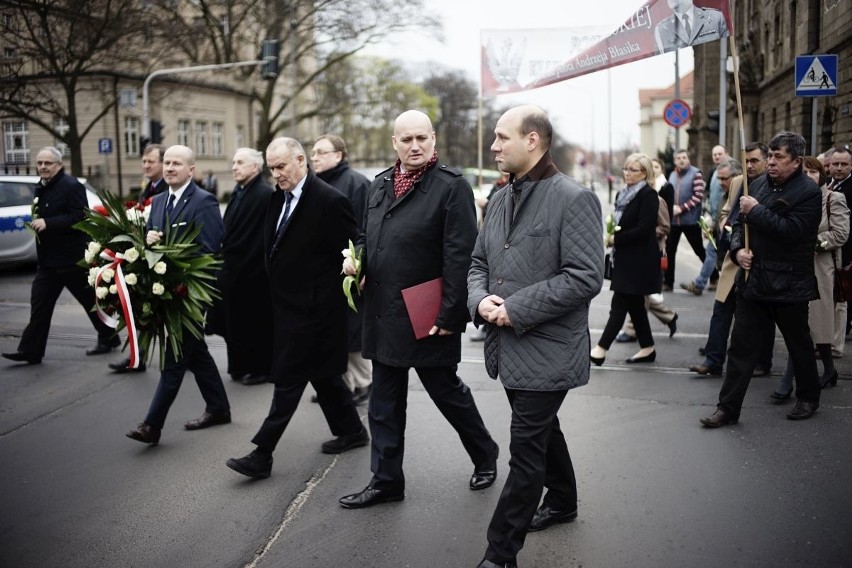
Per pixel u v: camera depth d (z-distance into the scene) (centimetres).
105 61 2803
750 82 3016
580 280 331
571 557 358
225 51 3128
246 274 663
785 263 510
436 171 420
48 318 754
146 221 517
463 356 779
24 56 2495
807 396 543
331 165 638
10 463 496
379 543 377
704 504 411
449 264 409
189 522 405
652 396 616
